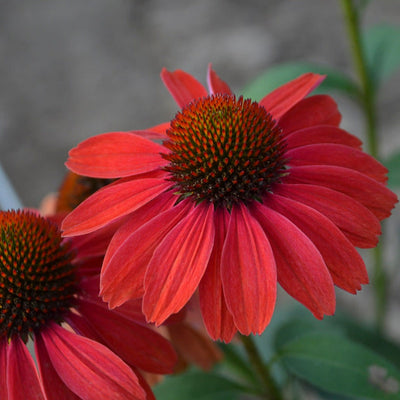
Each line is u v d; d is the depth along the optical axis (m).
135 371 0.32
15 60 1.03
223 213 0.33
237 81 0.89
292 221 0.32
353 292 0.31
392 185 0.44
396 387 0.35
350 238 0.32
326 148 0.33
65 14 1.11
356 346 0.36
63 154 0.85
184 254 0.31
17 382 0.32
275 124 0.34
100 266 0.34
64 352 0.32
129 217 0.33
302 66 0.44
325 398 0.40
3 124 0.91
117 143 0.34
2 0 1.17
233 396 0.36
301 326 0.41
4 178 0.44
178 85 0.35
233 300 0.31
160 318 0.31
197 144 0.33
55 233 0.34
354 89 0.45
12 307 0.33
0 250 0.33
